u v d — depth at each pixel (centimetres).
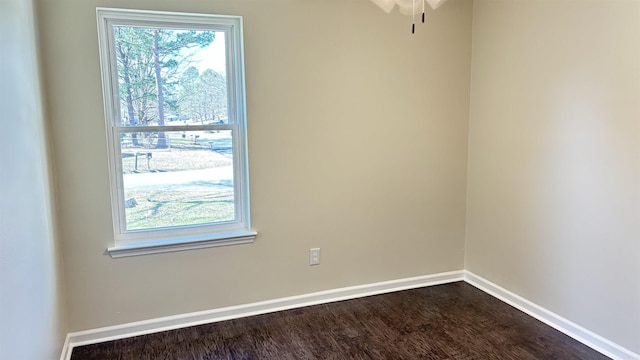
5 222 137
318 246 302
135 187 261
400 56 304
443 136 326
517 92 286
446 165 331
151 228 268
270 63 271
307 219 296
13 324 143
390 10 297
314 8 277
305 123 285
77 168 241
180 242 265
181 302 272
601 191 236
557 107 258
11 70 159
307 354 243
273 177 283
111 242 253
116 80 249
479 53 317
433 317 286
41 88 215
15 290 146
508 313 291
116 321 259
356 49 291
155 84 257
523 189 287
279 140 280
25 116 177
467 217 343
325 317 286
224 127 274
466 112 330
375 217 315
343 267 312
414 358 239
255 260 286
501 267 311
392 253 325
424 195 328
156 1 242
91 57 236
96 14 234
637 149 217
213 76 268
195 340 257
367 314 291
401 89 308
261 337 261
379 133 306
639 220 218
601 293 240
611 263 233
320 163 293
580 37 242
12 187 148
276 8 268
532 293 286
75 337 251
